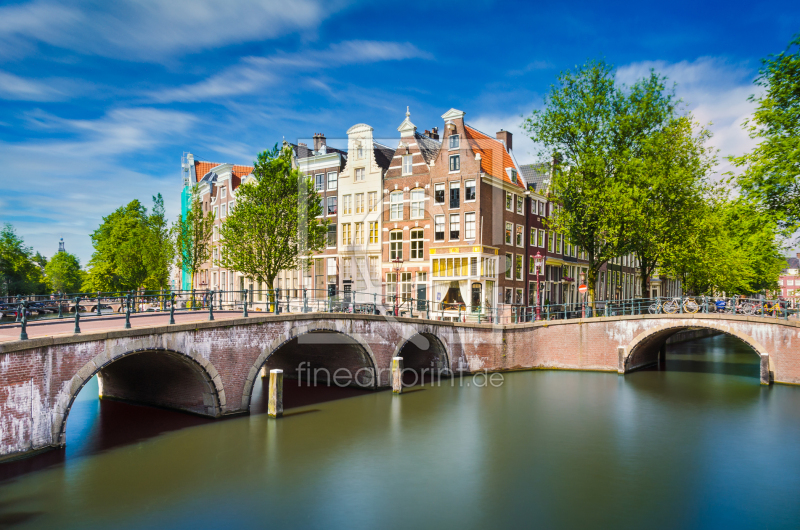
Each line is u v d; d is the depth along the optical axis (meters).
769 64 19.09
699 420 18.98
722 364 31.05
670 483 13.45
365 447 15.94
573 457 15.27
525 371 28.25
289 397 22.25
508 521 11.35
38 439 12.92
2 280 51.22
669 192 26.62
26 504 11.47
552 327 28.73
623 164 26.45
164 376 19.02
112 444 15.37
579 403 21.48
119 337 14.54
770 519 11.56
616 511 11.89
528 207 33.97
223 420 17.69
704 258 30.58
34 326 17.25
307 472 13.83
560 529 11.05
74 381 13.55
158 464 13.97
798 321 23.86
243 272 29.12
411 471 14.09
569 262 39.59
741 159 19.89
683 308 27.27
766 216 19.22
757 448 16.03
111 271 47.06
